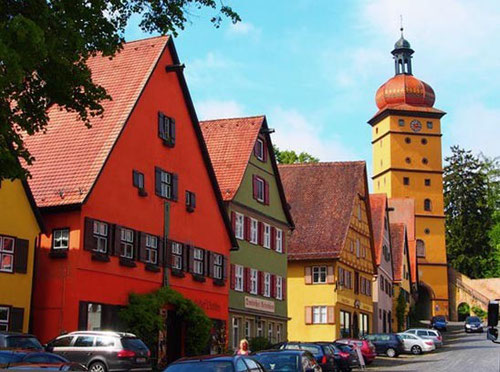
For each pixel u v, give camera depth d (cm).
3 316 2944
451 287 11406
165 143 3812
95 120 3516
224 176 4675
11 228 2998
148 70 3734
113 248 3328
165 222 3769
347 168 6531
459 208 12181
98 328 3219
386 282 7794
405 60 12788
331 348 3341
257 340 4397
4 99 1895
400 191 11681
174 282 3816
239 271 4600
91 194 3206
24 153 2008
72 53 1917
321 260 5859
